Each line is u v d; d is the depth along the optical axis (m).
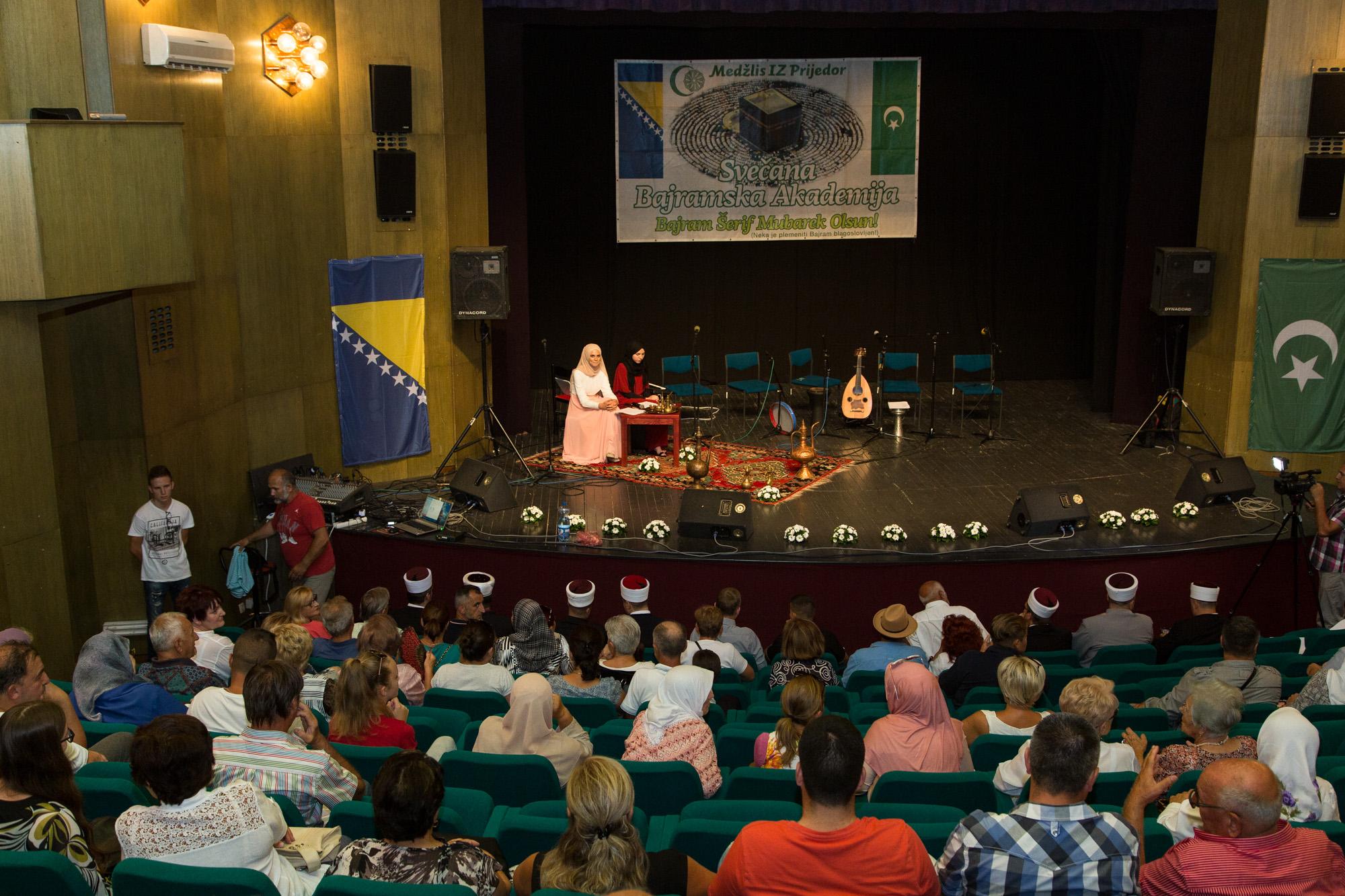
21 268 6.70
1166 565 10.07
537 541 10.46
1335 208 12.58
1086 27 13.77
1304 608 10.44
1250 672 5.93
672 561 10.05
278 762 3.98
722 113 15.59
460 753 4.60
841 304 16.67
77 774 4.21
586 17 13.66
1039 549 10.16
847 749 2.71
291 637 5.30
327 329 11.52
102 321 8.62
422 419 12.52
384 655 4.79
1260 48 12.45
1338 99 12.27
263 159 10.55
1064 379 17.19
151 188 7.46
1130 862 2.84
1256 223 12.79
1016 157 16.28
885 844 2.70
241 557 9.53
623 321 16.47
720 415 15.49
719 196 15.88
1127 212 14.41
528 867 3.23
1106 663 7.43
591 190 15.98
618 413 12.97
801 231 16.05
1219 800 3.03
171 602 8.82
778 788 4.39
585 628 6.07
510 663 6.62
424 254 12.30
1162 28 13.75
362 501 11.00
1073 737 2.87
